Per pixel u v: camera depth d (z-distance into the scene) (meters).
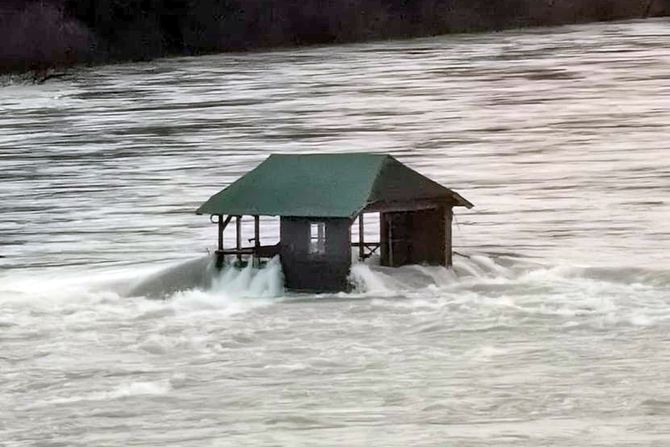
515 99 158.12
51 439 40.97
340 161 61.50
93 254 75.69
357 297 60.03
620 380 46.25
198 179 107.50
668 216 84.25
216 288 61.91
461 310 57.62
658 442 39.25
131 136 138.62
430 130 134.12
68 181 109.06
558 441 39.47
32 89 191.88
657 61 194.12
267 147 126.19
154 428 41.84
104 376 48.69
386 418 42.25
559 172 105.44
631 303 58.78
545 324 55.09
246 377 47.91
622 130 130.12
